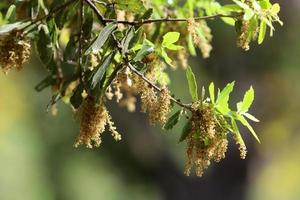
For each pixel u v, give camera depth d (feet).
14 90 60.44
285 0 51.57
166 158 58.18
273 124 57.47
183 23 17.33
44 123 60.59
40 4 16.03
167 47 14.39
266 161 62.95
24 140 61.46
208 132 13.47
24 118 61.16
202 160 13.61
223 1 31.40
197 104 13.66
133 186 61.16
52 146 61.26
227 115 13.61
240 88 52.90
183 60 17.53
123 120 54.95
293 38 52.29
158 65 14.38
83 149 61.00
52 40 15.15
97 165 61.41
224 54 50.44
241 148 13.65
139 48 13.78
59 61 16.80
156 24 17.29
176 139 54.95
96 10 14.79
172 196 59.36
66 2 15.07
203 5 17.69
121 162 60.34
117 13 15.10
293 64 53.06
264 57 52.54
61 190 62.28
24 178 61.46
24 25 14.64
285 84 54.75
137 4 14.64
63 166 61.93
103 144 59.36
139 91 13.64
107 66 13.51
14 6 15.58
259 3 14.51
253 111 55.57
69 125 59.67
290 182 101.71
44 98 60.54
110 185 61.41
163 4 17.39
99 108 13.67
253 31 14.49
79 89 14.20
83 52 14.29
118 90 13.75
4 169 60.80
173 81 45.32
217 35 48.16
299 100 56.08
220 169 56.85
